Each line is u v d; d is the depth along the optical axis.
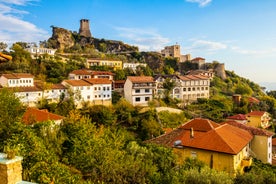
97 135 23.31
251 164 32.50
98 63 114.50
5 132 18.88
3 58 12.34
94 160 19.50
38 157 15.09
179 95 98.69
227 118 76.50
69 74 90.50
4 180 7.88
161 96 90.12
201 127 38.66
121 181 18.33
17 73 79.31
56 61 102.00
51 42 145.88
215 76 143.50
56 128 25.23
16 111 21.72
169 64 150.38
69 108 64.50
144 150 24.92
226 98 107.00
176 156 27.09
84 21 176.38
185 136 36.97
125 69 111.31
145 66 124.19
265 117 80.06
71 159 20.34
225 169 28.48
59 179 14.20
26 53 99.44
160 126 62.69
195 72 131.50
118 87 92.06
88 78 85.62
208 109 88.62
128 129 61.12
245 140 34.09
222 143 29.72
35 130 23.36
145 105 82.94
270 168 34.19
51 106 64.50
